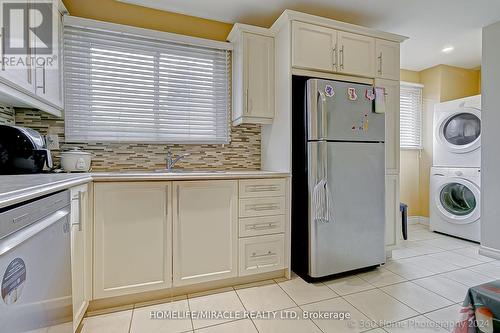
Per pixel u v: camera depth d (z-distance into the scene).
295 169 2.29
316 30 2.22
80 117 2.16
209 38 2.54
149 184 1.77
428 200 3.81
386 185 2.55
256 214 2.06
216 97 2.57
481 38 2.93
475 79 3.86
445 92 3.68
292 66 2.16
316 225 2.07
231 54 2.62
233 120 2.60
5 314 0.68
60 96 1.97
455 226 3.24
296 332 1.49
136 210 1.74
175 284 1.84
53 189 1.03
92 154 2.21
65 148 2.14
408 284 2.06
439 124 3.44
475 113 3.04
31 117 2.04
